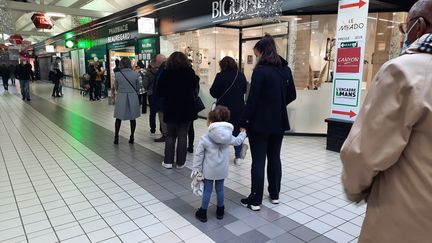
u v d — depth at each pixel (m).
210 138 2.49
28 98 11.39
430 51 0.94
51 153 4.61
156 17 8.84
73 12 12.12
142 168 3.93
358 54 4.22
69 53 17.19
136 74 4.98
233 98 3.80
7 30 12.45
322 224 2.53
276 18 5.66
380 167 0.98
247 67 7.17
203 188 2.54
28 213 2.73
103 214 2.71
